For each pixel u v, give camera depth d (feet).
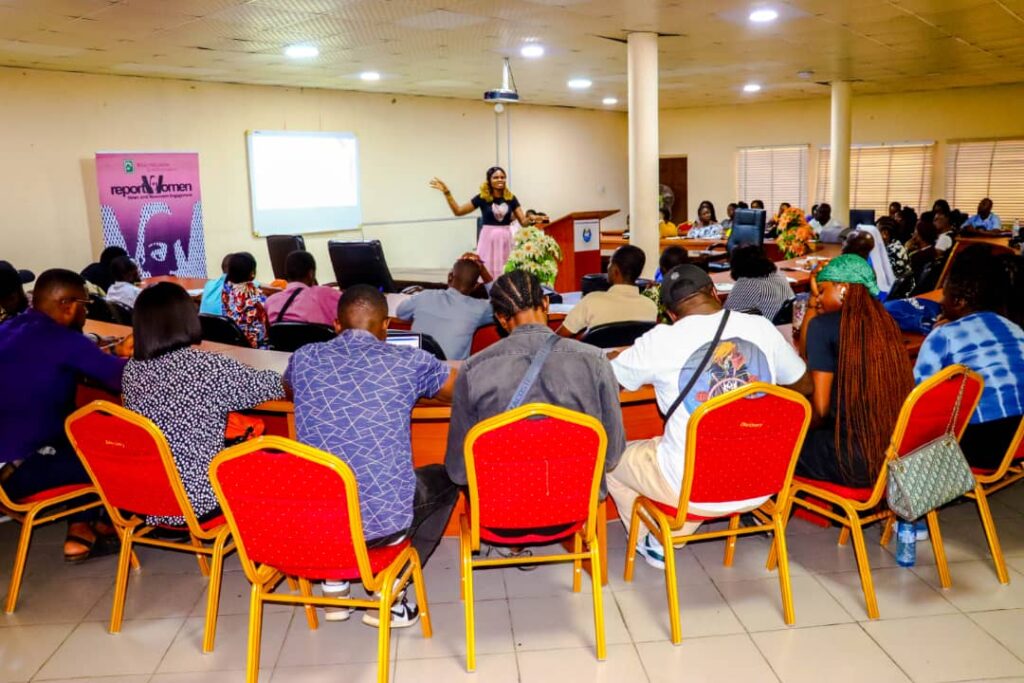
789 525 11.25
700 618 8.99
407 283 33.83
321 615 9.27
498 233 24.44
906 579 9.71
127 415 7.66
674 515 8.75
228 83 32.32
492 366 7.88
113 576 10.26
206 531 8.36
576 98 42.11
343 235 37.50
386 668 7.45
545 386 7.87
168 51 24.13
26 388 9.33
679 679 7.93
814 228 33.47
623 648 8.47
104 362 9.77
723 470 8.09
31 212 27.17
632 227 24.18
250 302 15.53
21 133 26.68
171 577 10.21
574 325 12.82
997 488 9.67
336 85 34.63
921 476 8.41
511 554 10.38
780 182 49.47
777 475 8.31
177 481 7.98
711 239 34.99
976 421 9.33
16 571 9.38
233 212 33.17
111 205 27.63
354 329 7.93
